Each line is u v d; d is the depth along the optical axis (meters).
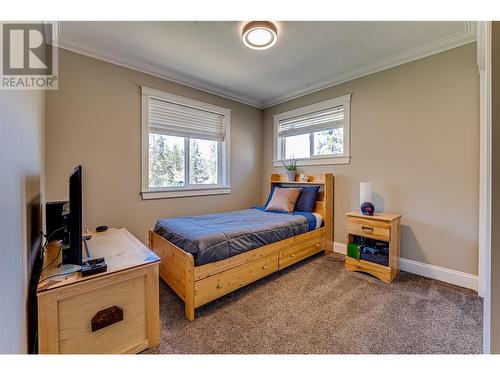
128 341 1.34
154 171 3.05
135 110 2.78
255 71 2.97
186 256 1.75
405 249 2.57
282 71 2.96
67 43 2.29
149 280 1.41
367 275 2.46
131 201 2.77
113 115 2.62
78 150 2.40
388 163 2.71
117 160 2.66
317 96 3.45
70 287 1.13
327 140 3.40
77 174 1.25
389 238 2.29
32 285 1.37
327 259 2.94
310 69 2.90
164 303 1.94
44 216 2.08
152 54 2.57
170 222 2.39
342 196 3.17
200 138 3.47
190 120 3.35
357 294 2.07
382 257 2.37
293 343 1.46
